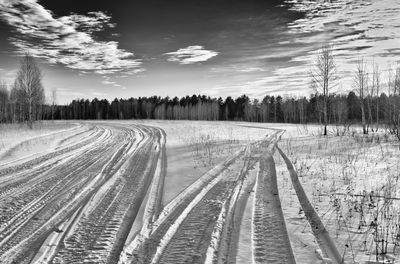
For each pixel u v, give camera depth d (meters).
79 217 8.17
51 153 20.58
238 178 12.42
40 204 9.36
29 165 16.05
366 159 15.66
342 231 6.61
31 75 43.78
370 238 6.24
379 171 12.55
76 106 135.50
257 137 31.91
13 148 21.56
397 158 15.80
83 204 9.32
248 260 5.62
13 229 7.40
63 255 6.04
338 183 10.73
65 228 7.43
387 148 19.75
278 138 30.23
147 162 17.11
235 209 8.52
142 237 6.79
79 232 7.18
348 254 5.57
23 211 8.71
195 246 6.28
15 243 6.61
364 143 23.16
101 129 45.78
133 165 16.16
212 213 8.23
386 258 5.38
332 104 63.47
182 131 40.75
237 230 7.04
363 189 9.83
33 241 6.71
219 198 9.62
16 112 68.75
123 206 9.11
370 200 8.59
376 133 33.34
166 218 7.96
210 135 33.84
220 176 12.88
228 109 125.12
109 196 10.20
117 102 136.38
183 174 13.61
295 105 102.06
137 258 5.84
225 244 6.34
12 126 45.09
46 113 109.38
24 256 6.03
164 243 6.47
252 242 6.40
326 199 8.91
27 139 26.89
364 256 5.47
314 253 5.77
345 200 8.73
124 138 32.06
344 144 23.03
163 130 43.22
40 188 11.29
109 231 7.21
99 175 13.56
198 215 8.12
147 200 9.57
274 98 122.50
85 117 136.00
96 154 20.31
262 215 8.01
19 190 11.01
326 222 7.13
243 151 20.38
